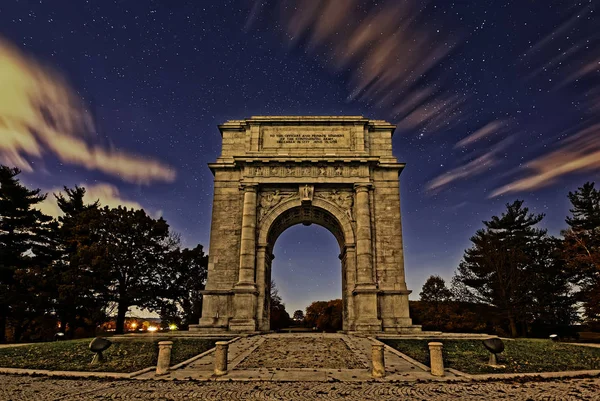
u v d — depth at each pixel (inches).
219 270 1622.8
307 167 1721.2
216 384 642.2
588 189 2367.1
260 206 1699.1
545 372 749.3
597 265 1863.9
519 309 2234.3
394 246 1648.6
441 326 2549.2
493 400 538.0
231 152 1804.9
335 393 577.0
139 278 2290.8
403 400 536.4
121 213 2315.5
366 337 1284.4
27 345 1198.3
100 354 877.2
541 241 2476.6
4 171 2181.3
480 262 2459.4
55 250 2256.4
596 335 2169.0
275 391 589.0
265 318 1658.5
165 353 738.8
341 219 1678.2
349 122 1797.5
